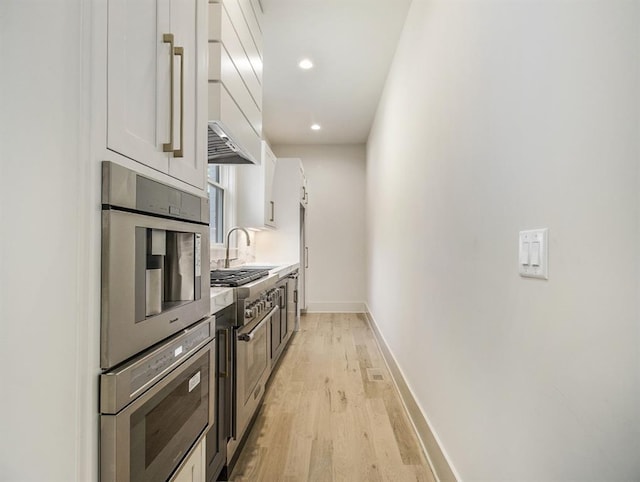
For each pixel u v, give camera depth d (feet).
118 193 2.48
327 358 11.94
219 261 11.14
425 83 6.88
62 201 2.24
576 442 2.51
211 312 4.88
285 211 15.53
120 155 2.62
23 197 2.26
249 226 12.94
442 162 5.76
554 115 2.76
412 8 8.07
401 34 9.39
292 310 13.62
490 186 3.93
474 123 4.40
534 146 3.05
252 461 6.24
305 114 15.35
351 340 14.17
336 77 11.99
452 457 5.19
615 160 2.15
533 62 3.07
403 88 9.13
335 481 5.71
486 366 4.04
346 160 19.88
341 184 19.86
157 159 3.16
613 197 2.17
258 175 12.98
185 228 3.58
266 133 17.88
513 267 3.41
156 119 3.15
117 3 2.59
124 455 2.43
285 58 10.77
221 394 5.42
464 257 4.75
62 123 2.24
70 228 2.24
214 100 5.64
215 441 5.17
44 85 2.25
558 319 2.71
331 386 9.58
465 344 4.71
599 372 2.28
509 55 3.49
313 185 19.90
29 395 2.26
